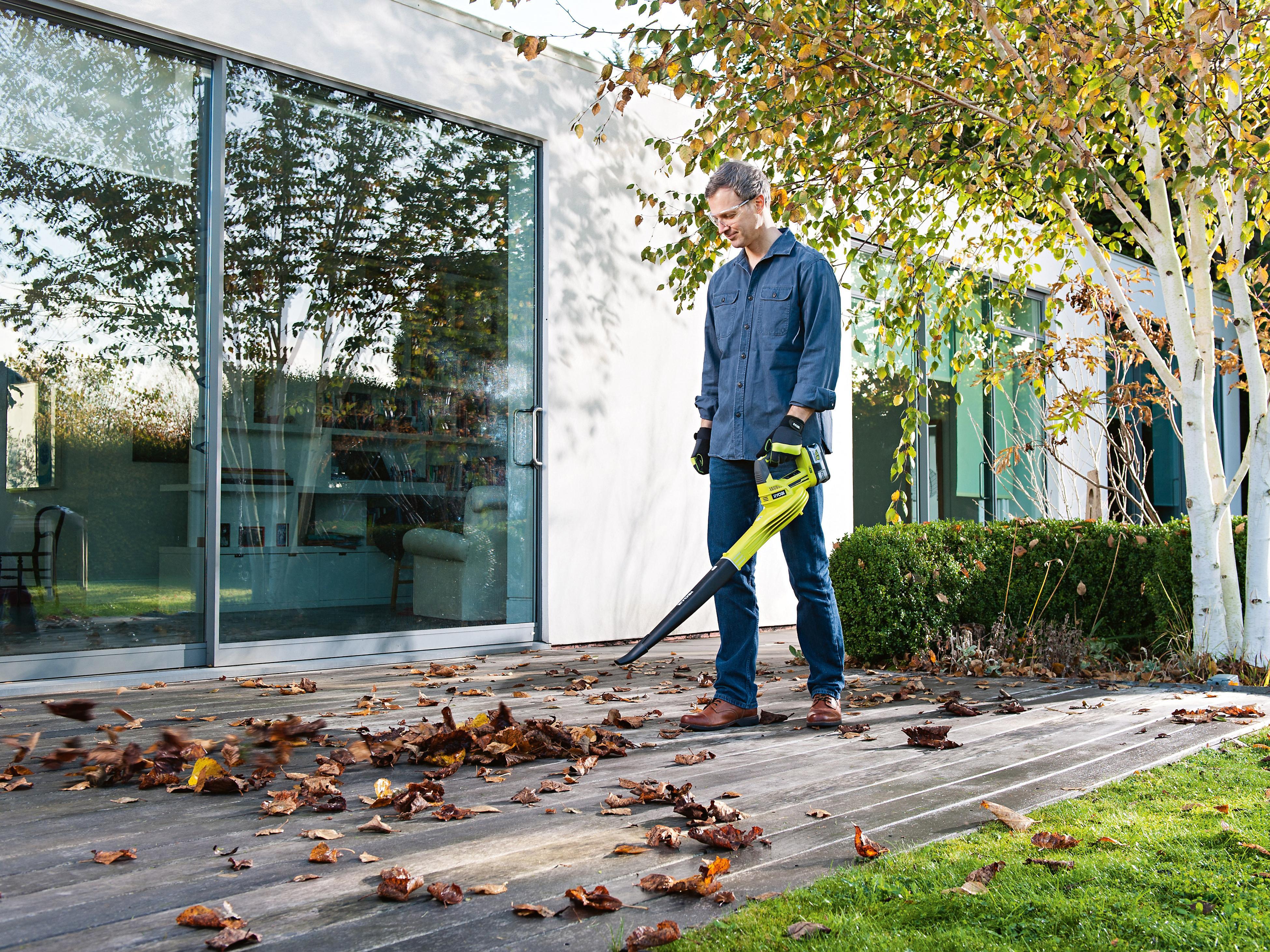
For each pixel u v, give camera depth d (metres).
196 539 4.29
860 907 1.53
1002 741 2.92
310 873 1.68
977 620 5.24
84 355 4.03
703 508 6.50
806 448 2.97
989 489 8.95
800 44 4.14
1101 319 8.00
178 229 4.30
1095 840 1.89
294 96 4.65
